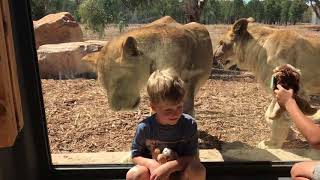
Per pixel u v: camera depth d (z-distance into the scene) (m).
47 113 1.50
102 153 1.49
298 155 1.50
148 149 1.14
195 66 1.49
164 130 1.10
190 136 1.11
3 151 1.06
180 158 1.10
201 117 1.58
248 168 1.40
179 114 1.05
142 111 1.52
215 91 1.57
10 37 0.98
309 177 1.08
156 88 1.02
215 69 1.56
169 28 1.44
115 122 1.53
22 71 1.21
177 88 1.02
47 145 1.35
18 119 1.00
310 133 0.99
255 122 1.56
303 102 1.07
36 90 1.26
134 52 1.41
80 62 1.43
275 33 1.53
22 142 1.20
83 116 1.52
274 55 1.53
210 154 1.50
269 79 1.54
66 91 1.47
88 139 1.52
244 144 1.54
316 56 1.52
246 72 1.57
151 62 1.42
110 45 1.43
